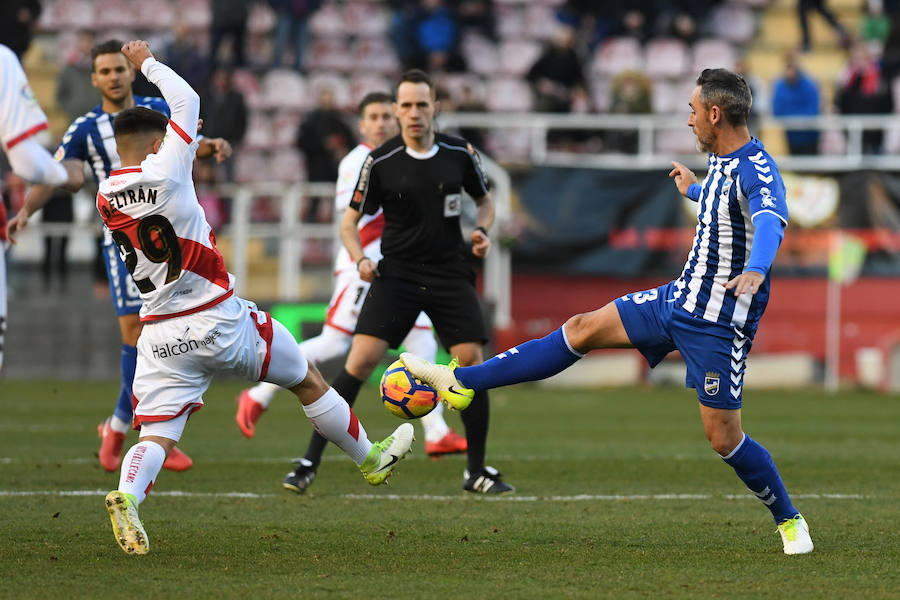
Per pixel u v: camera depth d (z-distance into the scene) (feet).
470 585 51.13
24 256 203.62
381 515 71.26
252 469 92.89
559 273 189.67
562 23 234.17
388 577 52.75
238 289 180.75
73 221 189.98
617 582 52.06
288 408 152.15
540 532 65.57
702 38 243.19
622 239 189.88
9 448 104.94
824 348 192.03
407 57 221.05
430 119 79.97
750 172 56.44
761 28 245.65
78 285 197.26
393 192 80.02
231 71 205.77
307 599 48.01
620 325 60.34
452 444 93.45
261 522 68.18
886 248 190.70
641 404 159.33
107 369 186.50
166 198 55.67
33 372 186.09
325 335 100.01
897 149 223.51
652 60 234.99
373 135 93.40
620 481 88.12
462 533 65.10
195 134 56.59
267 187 182.91
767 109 236.43
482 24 224.94
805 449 109.40
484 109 209.05
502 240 182.19
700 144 58.85
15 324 185.88
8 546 59.52
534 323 190.49
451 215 80.59
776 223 54.95
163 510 72.43
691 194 63.10
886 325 190.80
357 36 239.50
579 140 210.59
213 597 48.14
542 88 210.59
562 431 125.29
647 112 209.67
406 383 62.49
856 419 139.85
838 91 214.69
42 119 52.70
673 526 67.87
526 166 189.98
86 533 63.46
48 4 236.63
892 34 232.53
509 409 151.43
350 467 94.89
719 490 83.51
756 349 193.16
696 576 53.52
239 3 208.95
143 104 85.87
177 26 208.64
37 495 77.66
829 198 191.31
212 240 57.98
